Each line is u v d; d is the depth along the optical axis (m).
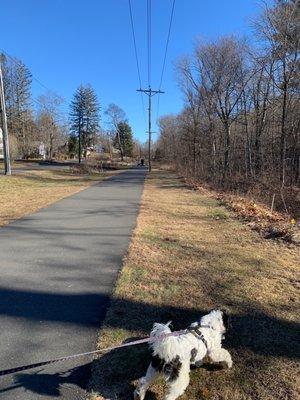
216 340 3.27
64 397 3.07
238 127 35.62
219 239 8.35
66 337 3.98
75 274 5.90
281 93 28.19
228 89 38.12
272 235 8.65
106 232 8.87
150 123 45.16
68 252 7.12
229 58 35.47
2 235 8.34
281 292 5.31
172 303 4.86
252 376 3.41
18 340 3.90
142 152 116.56
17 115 63.31
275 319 4.49
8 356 3.61
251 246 7.77
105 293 5.16
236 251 7.34
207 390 3.20
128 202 14.31
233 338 4.04
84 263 6.46
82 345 3.83
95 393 3.13
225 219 10.88
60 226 9.45
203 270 6.16
